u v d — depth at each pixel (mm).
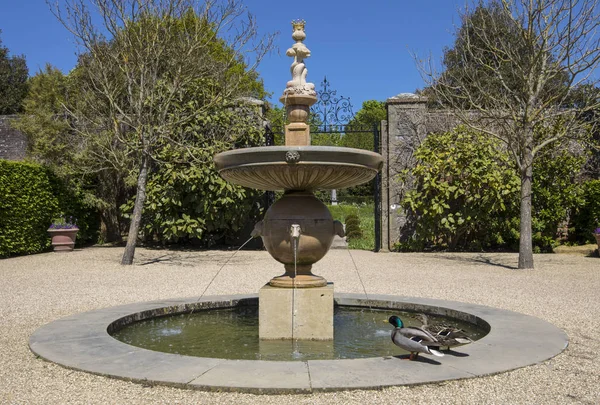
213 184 14281
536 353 4109
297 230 5098
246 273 10312
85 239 16594
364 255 13625
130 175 14797
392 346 4945
